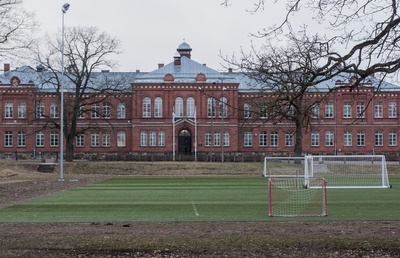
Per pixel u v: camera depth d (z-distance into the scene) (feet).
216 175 202.18
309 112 59.36
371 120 309.22
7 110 313.32
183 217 75.05
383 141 309.42
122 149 311.88
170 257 47.55
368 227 62.75
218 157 251.60
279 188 126.82
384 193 114.11
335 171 178.29
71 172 212.64
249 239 53.88
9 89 292.40
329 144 311.47
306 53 52.01
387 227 62.69
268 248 50.08
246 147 307.99
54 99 310.45
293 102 52.39
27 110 290.56
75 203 95.14
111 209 85.61
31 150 311.47
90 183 153.69
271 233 58.18
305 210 82.23
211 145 297.33
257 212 80.43
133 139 300.61
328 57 50.01
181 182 158.20
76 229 61.98
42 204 93.30
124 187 136.98
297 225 64.80
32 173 200.44
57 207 88.58
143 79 302.45
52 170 213.25
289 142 307.99
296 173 184.85
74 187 136.67
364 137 310.04
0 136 312.09
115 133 312.29
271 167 209.97
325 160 179.11
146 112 302.45
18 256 47.67
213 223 67.62
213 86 296.92
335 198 102.06
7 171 188.55
